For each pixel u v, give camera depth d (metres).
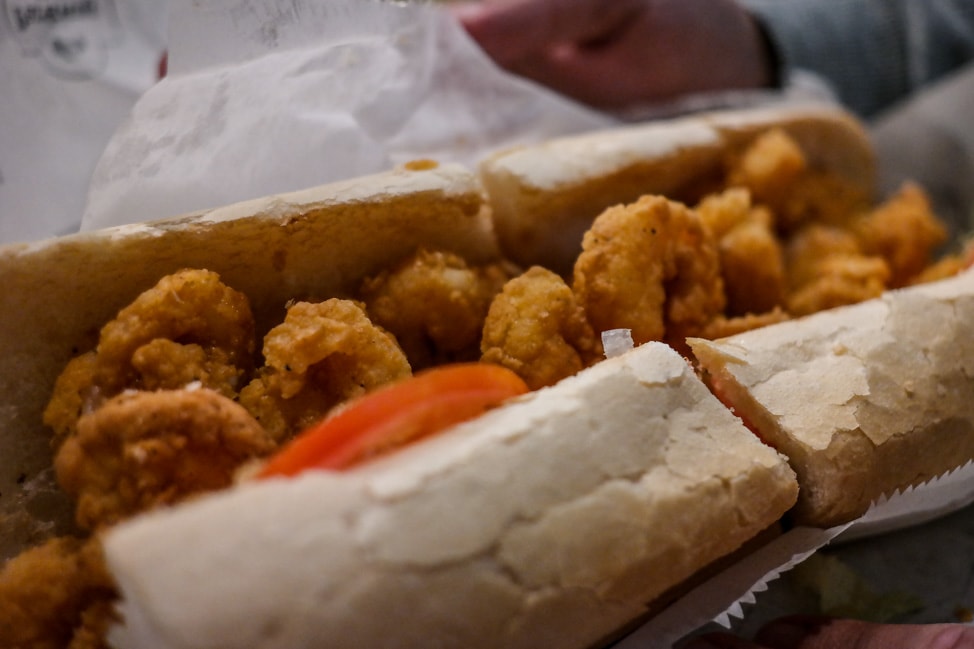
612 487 0.25
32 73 0.33
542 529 0.24
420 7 0.37
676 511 0.25
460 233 0.32
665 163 0.37
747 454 0.26
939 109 0.54
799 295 0.38
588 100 0.52
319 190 0.30
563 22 0.47
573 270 0.33
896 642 0.27
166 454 0.24
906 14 0.67
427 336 0.31
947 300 0.32
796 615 0.30
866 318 0.31
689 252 0.33
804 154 0.43
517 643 0.24
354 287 0.31
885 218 0.42
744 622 0.31
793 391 0.29
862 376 0.29
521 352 0.29
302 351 0.27
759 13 0.63
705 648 0.28
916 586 0.32
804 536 0.29
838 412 0.29
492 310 0.30
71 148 0.33
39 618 0.25
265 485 0.22
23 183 0.32
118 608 0.24
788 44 0.63
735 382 0.29
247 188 0.33
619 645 0.28
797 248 0.41
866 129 0.58
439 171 0.32
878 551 0.33
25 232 0.32
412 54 0.38
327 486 0.23
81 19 0.34
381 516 0.23
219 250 0.29
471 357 0.32
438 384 0.25
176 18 0.31
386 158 0.35
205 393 0.25
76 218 0.33
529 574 0.24
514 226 0.34
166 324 0.27
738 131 0.40
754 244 0.36
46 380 0.28
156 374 0.27
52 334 0.28
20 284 0.27
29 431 0.28
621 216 0.32
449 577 0.23
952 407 0.30
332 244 0.30
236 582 0.22
